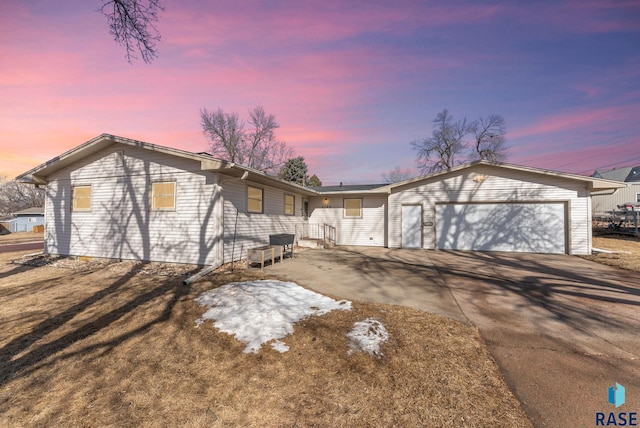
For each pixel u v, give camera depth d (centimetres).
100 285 664
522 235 1196
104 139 916
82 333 400
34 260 1010
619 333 385
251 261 825
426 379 278
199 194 854
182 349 350
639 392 256
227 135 3628
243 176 816
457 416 226
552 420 221
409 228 1351
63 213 1059
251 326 405
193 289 614
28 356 336
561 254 1135
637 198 2811
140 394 262
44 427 221
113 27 521
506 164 1192
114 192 969
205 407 242
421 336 371
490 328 402
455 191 1284
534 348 343
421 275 750
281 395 258
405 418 224
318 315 448
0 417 232
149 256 912
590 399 246
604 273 769
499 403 241
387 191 1365
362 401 247
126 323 434
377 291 593
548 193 1165
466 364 305
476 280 691
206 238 841
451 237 1289
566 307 491
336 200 1579
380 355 325
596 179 1087
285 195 1292
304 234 1545
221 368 306
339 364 308
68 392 267
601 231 1972
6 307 512
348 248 1386
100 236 988
